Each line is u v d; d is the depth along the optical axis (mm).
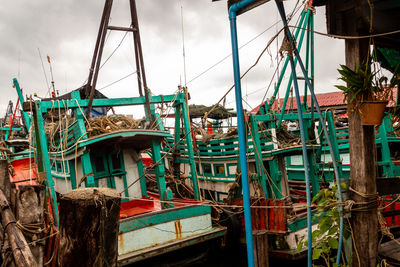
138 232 7418
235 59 3326
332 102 19547
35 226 3936
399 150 14234
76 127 8359
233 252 9844
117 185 9680
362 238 3512
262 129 10547
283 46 3510
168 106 9531
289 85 10664
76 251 3225
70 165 9188
